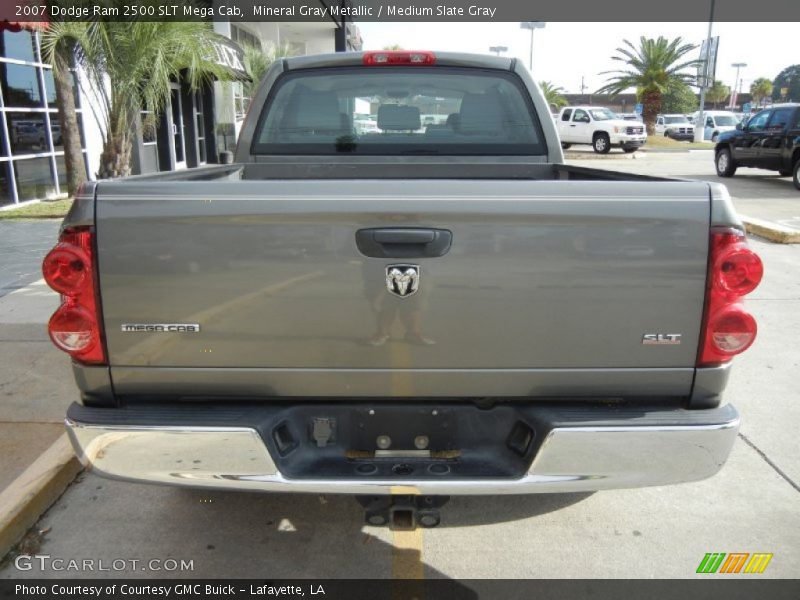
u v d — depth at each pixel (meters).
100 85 10.92
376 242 2.29
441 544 3.12
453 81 4.24
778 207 13.18
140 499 3.45
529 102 4.25
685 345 2.39
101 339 2.39
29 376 4.73
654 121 40.22
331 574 2.92
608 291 2.34
